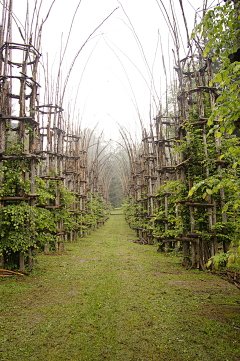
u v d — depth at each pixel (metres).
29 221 7.46
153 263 8.86
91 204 20.34
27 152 7.48
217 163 7.65
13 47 7.52
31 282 6.58
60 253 10.94
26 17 7.74
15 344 3.69
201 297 5.36
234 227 7.23
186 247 8.48
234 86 2.83
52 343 3.71
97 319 4.44
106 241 15.11
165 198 10.82
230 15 2.99
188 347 3.56
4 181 7.15
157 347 3.58
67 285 6.34
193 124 7.93
